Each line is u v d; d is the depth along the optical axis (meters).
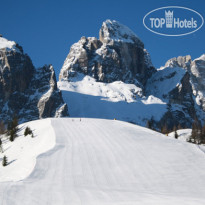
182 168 63.28
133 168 61.94
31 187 42.88
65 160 64.38
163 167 63.31
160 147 77.50
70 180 53.59
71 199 38.56
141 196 41.28
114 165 63.28
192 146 82.50
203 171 62.06
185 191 50.53
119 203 36.47
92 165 62.47
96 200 38.62
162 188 51.78
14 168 68.75
